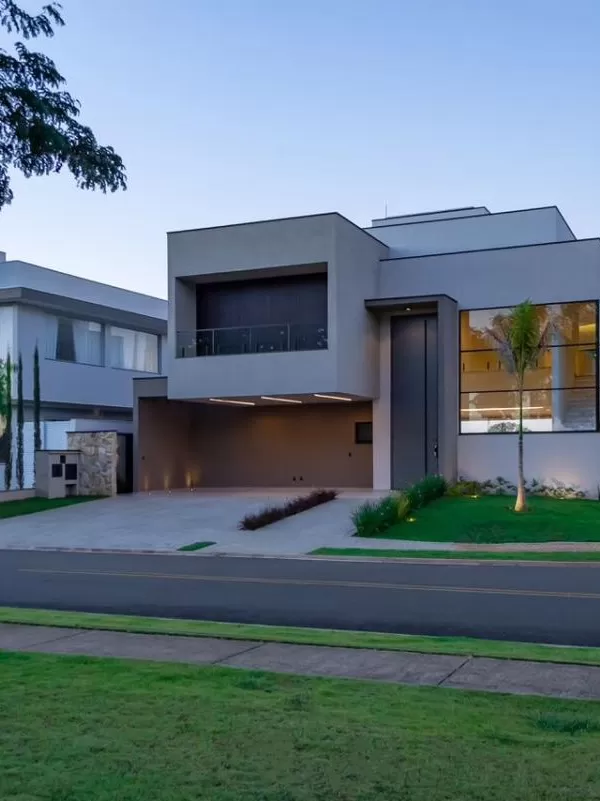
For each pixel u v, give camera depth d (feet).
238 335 95.04
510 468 91.76
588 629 34.53
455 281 95.30
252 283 99.86
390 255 104.58
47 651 29.63
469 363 94.43
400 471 96.78
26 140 33.60
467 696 22.97
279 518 78.59
